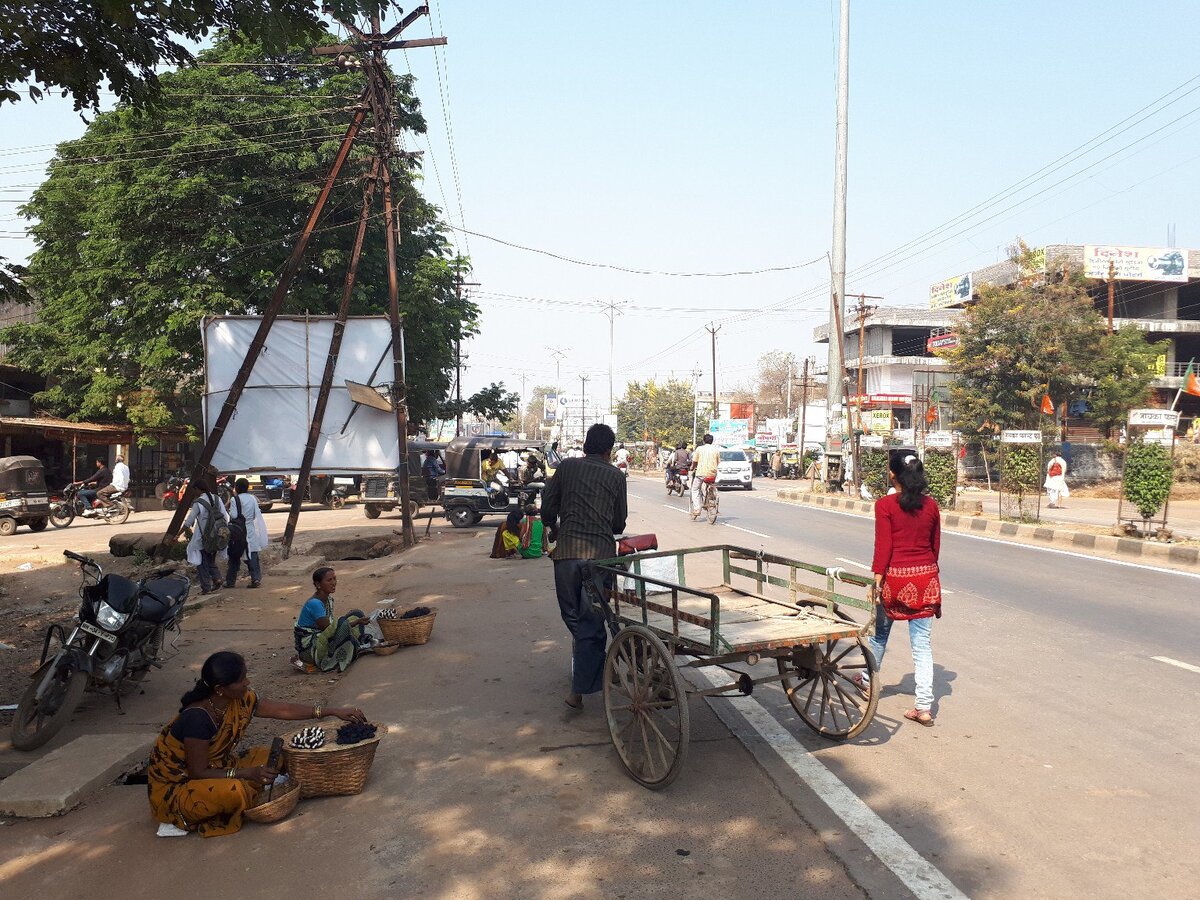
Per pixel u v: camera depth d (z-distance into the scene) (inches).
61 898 138.7
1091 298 1428.4
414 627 301.7
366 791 178.2
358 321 631.2
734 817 163.9
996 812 165.9
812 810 166.7
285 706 182.4
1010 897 134.8
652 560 241.0
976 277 2023.9
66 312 1091.3
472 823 162.2
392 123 661.3
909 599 217.8
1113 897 134.9
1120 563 523.2
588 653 222.2
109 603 228.1
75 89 283.3
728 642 180.4
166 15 269.4
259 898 137.2
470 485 821.2
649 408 3361.2
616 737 189.9
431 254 1066.1
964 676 264.7
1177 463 1227.9
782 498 1219.2
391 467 628.1
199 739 162.2
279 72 992.2
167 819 162.1
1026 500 1024.2
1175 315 1882.4
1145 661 281.9
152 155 898.1
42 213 1095.6
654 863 146.1
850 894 135.7
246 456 611.5
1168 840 154.0
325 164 922.1
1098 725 217.3
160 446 1263.5
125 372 1087.0
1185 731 212.5
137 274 928.9
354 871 144.9
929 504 219.0
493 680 260.8
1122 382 1419.8
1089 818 163.2
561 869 144.3
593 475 227.6
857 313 2113.7
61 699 219.6
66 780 178.2
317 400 613.6
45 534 807.7
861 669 235.1
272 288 904.3
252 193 912.9
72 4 258.7
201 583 428.5
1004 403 1428.4
